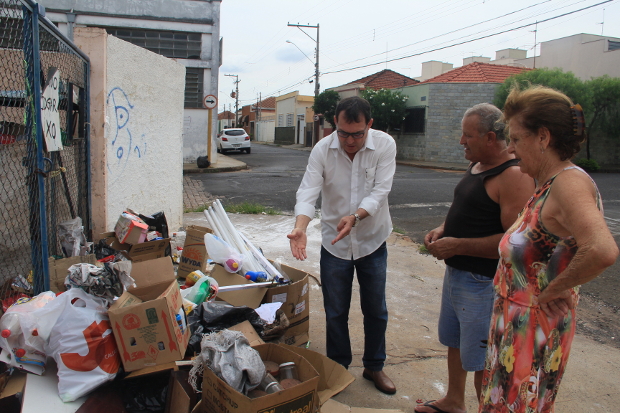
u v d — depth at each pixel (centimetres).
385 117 2333
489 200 217
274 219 751
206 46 1617
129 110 512
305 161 2073
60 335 205
